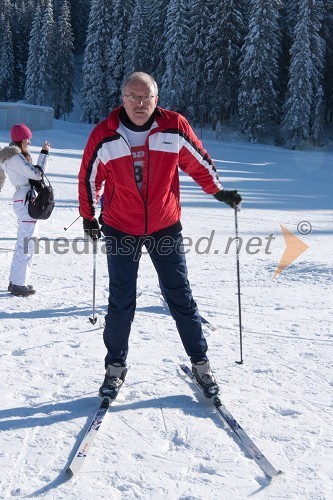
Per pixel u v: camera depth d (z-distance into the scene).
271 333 4.34
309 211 14.06
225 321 4.67
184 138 2.80
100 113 60.59
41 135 35.91
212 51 51.38
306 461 2.42
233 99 53.75
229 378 3.35
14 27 74.62
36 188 5.15
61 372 3.37
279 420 2.81
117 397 3.02
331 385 3.28
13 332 4.17
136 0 56.31
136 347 3.88
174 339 4.09
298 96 48.75
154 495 2.15
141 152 2.76
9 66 72.06
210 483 2.24
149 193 2.83
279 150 44.69
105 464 2.36
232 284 6.17
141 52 56.88
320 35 55.53
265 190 18.72
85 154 2.83
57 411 2.85
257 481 2.26
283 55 56.62
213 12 52.03
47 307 4.92
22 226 5.18
